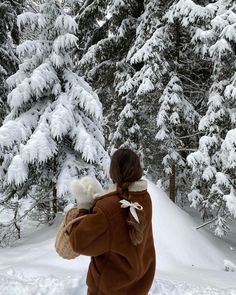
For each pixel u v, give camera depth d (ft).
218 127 34.14
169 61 40.60
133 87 39.24
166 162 40.27
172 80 38.45
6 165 29.19
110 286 7.52
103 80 46.11
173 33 39.88
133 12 43.27
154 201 31.09
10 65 47.57
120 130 41.47
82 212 7.52
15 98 28.27
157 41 36.91
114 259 7.46
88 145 28.12
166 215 30.45
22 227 36.40
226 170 33.91
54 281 16.87
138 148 41.78
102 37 46.50
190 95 42.78
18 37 49.96
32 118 29.12
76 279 16.63
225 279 22.63
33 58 29.71
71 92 29.19
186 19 34.24
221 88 34.27
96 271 7.66
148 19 39.45
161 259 25.82
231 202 32.17
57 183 28.27
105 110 48.73
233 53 33.45
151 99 40.73
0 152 28.48
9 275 18.60
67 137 30.27
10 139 27.96
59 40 28.45
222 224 33.22
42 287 16.31
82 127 28.76
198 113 39.60
